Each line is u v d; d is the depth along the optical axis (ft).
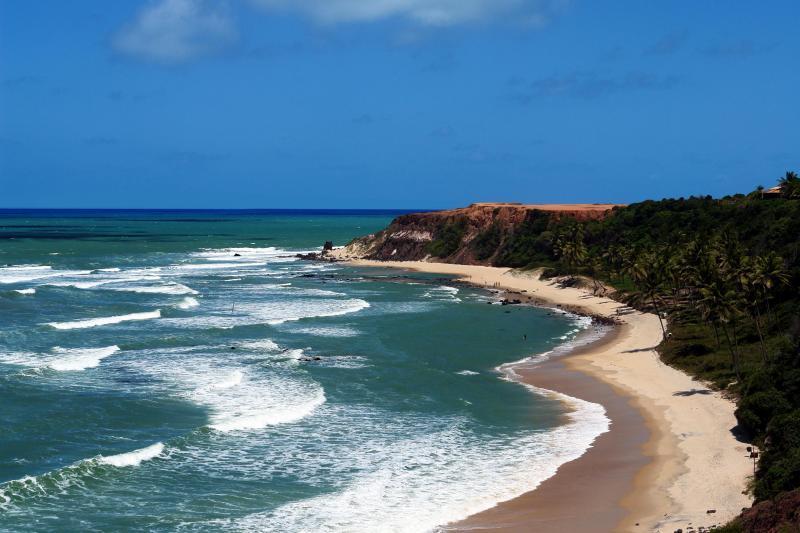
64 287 324.60
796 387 136.15
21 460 124.36
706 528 97.96
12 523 101.71
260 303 307.17
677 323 238.89
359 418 153.48
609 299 317.42
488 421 152.97
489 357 213.46
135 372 182.09
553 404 164.86
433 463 128.98
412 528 104.06
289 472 123.85
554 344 232.73
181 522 104.63
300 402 161.38
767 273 181.88
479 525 104.78
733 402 154.71
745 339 199.31
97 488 114.42
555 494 115.34
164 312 272.51
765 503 94.12
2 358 191.42
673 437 139.13
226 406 157.28
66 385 167.84
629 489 116.06
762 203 323.16
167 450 130.72
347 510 109.70
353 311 290.56
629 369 194.59
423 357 211.20
